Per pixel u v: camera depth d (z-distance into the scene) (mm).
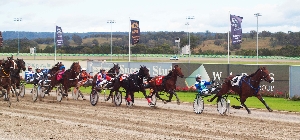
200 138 14148
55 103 26312
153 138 14164
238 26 34656
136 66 36406
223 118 19250
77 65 27156
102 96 31188
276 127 16562
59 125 17109
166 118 19156
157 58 82188
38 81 28406
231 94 29672
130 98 24266
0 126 16828
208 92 21141
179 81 34062
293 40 129000
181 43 113938
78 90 28688
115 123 17625
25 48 122062
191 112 21719
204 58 84062
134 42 40406
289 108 23469
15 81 27156
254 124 17328
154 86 24062
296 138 14203
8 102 26062
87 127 16547
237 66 31016
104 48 108438
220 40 147250
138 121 18156
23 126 16844
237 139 14000
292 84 28219
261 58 83750
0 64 26438
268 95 29750
